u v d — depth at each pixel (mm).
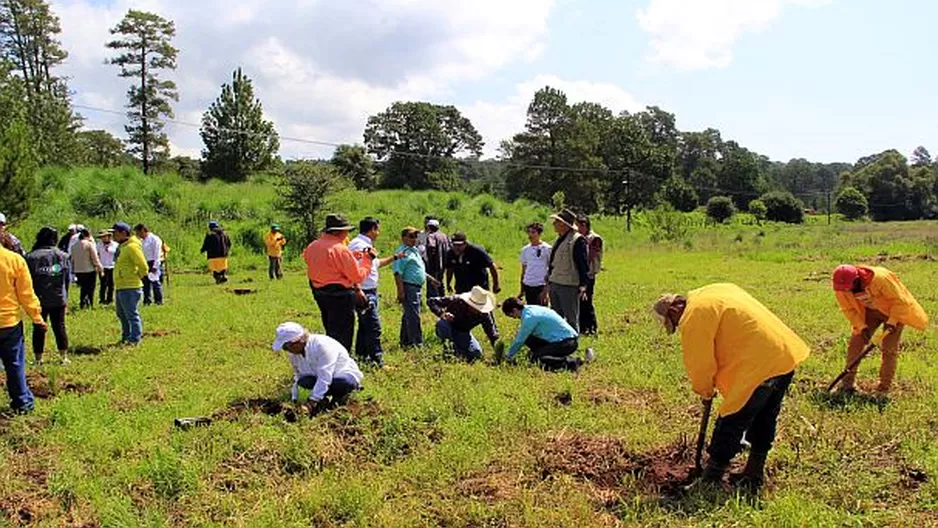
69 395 7996
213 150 53469
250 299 16672
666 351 9984
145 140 54594
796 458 5918
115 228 10992
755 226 66625
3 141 21094
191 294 17828
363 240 9234
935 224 71438
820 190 159125
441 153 90812
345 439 6457
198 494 5434
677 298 5773
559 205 54781
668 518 4945
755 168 109875
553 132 83438
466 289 10961
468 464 5891
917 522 4867
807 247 33188
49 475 5750
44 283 9500
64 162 41156
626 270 24000
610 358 9570
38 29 57125
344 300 8531
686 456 6074
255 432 6508
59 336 9797
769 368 5164
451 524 5000
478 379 8430
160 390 8258
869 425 6551
